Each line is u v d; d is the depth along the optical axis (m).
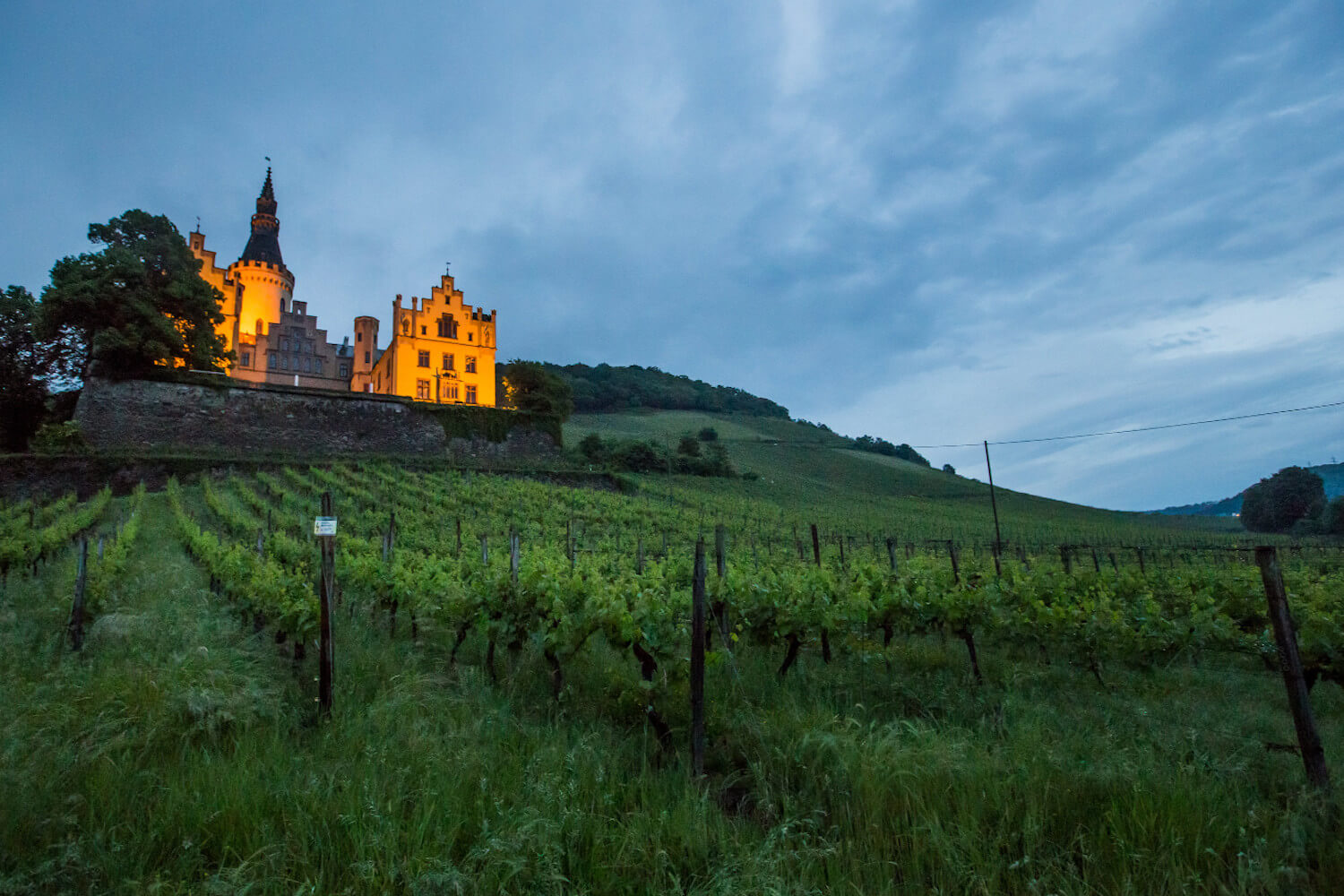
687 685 5.91
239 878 3.25
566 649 6.41
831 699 6.12
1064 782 4.14
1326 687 7.23
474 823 3.82
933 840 3.57
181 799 3.89
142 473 37.72
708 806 4.13
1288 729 5.41
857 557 22.70
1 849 3.44
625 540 29.31
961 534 45.56
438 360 62.31
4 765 4.07
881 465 92.50
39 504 34.12
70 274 42.28
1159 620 7.70
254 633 9.05
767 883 3.27
